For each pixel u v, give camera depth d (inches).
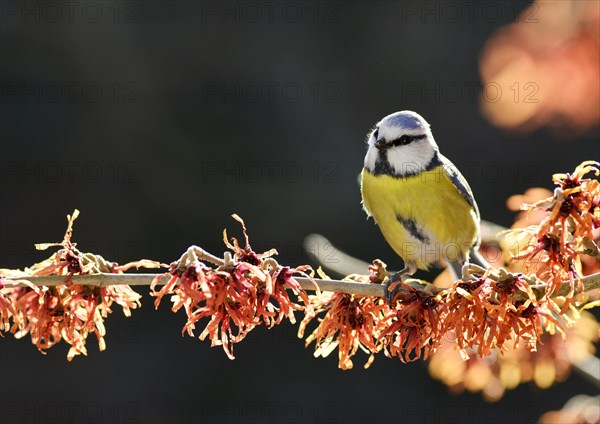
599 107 249.1
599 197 164.6
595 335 230.5
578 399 254.4
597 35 246.1
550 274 167.5
